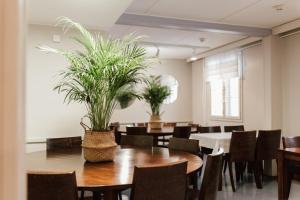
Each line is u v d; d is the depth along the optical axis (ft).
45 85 12.33
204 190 6.15
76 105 12.75
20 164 1.45
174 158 7.34
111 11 10.66
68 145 9.85
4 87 1.40
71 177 4.67
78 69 6.55
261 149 13.60
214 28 14.73
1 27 1.40
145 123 22.35
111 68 6.50
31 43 12.17
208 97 23.15
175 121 24.84
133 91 8.07
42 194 4.62
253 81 18.30
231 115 20.67
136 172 4.83
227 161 13.57
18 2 1.44
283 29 15.02
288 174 9.80
